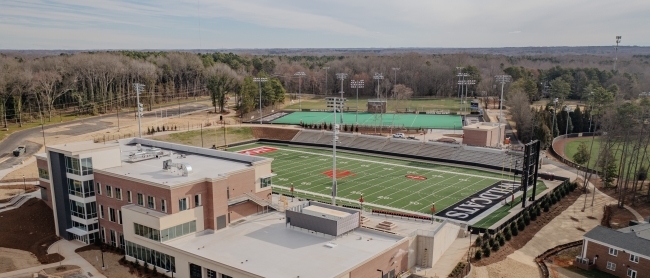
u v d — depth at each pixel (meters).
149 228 51.28
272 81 182.88
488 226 65.25
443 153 108.19
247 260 45.97
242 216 58.38
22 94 145.75
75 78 162.75
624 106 109.06
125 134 126.69
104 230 59.75
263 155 115.25
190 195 52.38
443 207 74.06
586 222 68.62
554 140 126.94
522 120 124.69
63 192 60.31
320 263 45.25
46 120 143.88
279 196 73.38
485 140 108.94
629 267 51.09
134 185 54.47
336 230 51.22
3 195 77.44
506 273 52.12
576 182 86.12
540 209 71.56
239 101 176.00
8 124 134.50
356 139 122.75
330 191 83.25
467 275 50.41
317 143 126.62
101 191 58.75
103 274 51.41
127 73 181.25
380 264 47.69
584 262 54.25
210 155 69.94
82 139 119.38
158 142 77.19
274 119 158.88
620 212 72.69
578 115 139.62
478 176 94.12
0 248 58.38
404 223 62.78
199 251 48.34
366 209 72.81
